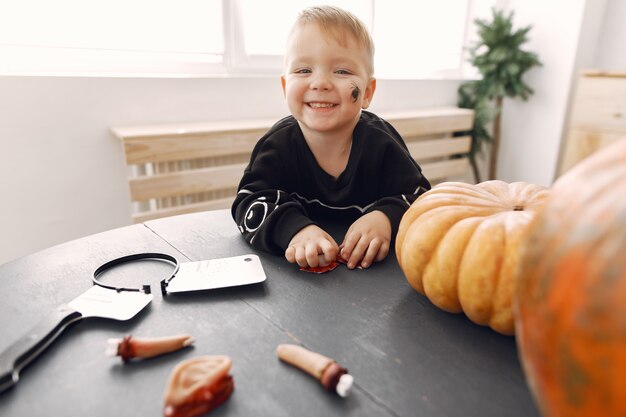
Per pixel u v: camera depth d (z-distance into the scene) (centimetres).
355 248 59
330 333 42
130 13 155
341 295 49
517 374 36
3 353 37
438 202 49
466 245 42
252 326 43
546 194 47
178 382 32
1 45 138
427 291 46
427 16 238
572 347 22
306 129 77
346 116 72
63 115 145
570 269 23
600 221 22
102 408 32
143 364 37
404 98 232
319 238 60
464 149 235
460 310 45
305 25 70
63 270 55
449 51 255
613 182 24
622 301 20
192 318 44
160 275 54
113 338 41
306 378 35
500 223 42
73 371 36
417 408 32
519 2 237
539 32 229
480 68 228
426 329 43
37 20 141
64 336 41
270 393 34
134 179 140
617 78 169
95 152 153
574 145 186
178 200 164
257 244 63
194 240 67
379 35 222
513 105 248
